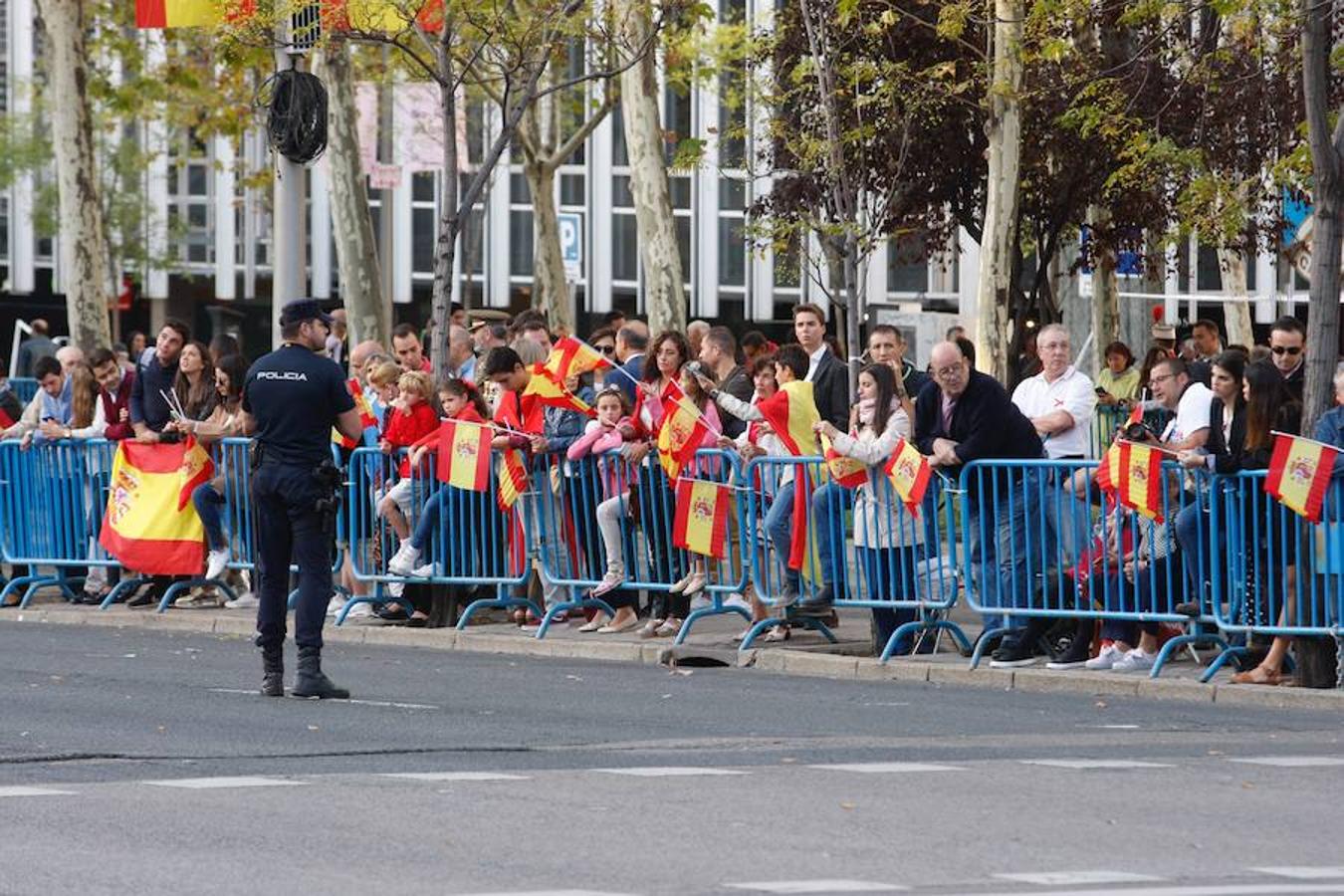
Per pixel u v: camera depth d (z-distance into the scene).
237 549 35.56
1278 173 40.72
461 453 32.03
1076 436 30.84
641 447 31.03
